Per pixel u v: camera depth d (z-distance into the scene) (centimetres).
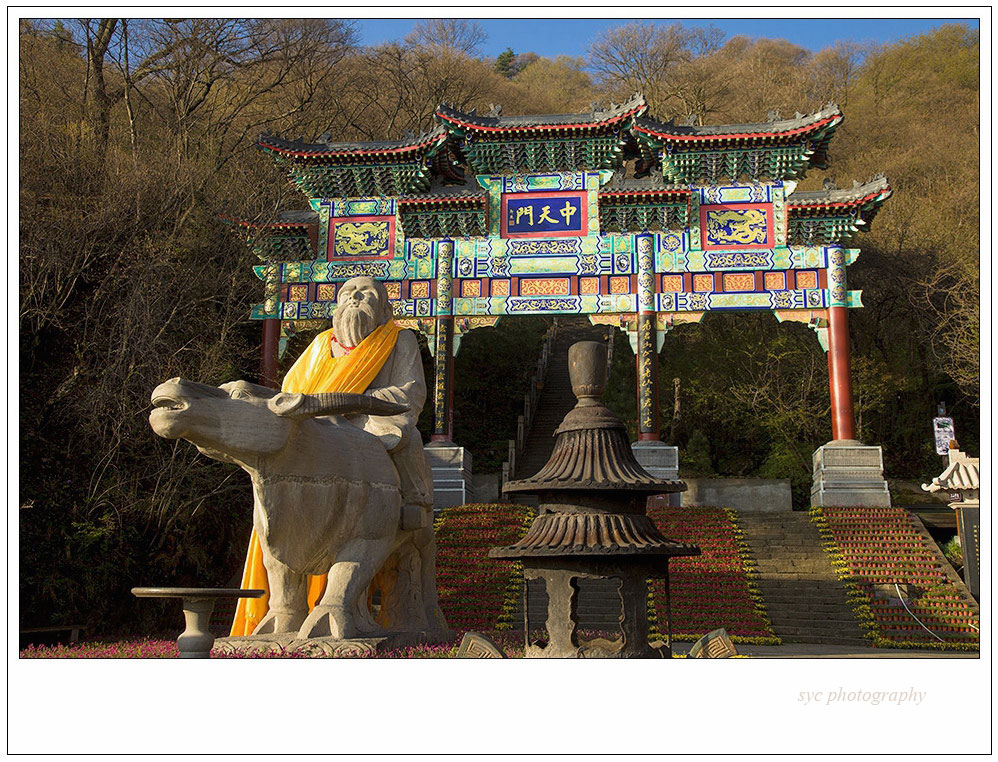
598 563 704
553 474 725
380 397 1125
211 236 2550
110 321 2091
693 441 3325
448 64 4878
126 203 2245
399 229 2861
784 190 2770
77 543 1825
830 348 2688
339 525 989
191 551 2034
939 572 2091
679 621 1834
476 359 3997
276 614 1046
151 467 1994
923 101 5269
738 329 3628
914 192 4166
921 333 3400
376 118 4659
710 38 5697
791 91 5181
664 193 2684
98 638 1817
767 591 2036
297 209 3228
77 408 1906
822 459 2627
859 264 3472
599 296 2772
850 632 1836
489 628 1784
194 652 782
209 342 2353
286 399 916
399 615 1152
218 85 4075
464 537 2325
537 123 2759
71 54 3309
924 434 3478
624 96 5416
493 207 2848
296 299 2819
